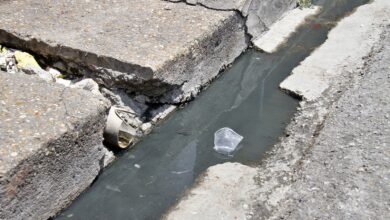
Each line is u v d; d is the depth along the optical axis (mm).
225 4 2623
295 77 2590
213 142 2352
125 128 2266
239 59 2732
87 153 2113
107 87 2375
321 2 3133
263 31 2855
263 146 2320
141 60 2312
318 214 2000
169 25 2516
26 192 1966
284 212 2041
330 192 2051
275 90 2562
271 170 2199
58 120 2059
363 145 2178
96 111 2113
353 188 2045
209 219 2051
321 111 2395
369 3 3072
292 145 2281
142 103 2391
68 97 2146
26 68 2357
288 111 2459
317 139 2248
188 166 2256
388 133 2203
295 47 2793
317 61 2668
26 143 1983
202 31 2482
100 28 2488
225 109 2490
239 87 2590
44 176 2002
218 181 2166
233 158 2279
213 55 2555
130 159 2271
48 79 2326
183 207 2092
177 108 2449
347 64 2633
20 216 1964
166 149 2316
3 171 1908
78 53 2361
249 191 2127
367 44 2744
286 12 3008
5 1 2627
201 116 2453
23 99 2129
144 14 2586
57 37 2416
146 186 2189
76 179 2100
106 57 2326
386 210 1979
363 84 2459
